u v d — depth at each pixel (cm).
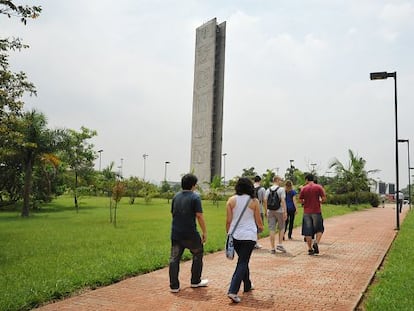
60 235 1406
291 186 1352
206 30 5712
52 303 608
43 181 3097
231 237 629
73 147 3603
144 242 1212
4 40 1132
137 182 4169
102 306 588
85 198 5278
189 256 960
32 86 1276
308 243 1026
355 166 3856
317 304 594
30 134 2473
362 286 697
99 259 919
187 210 679
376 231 1592
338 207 3603
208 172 5394
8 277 747
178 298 628
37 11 1077
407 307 556
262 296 637
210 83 5531
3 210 3172
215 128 5497
